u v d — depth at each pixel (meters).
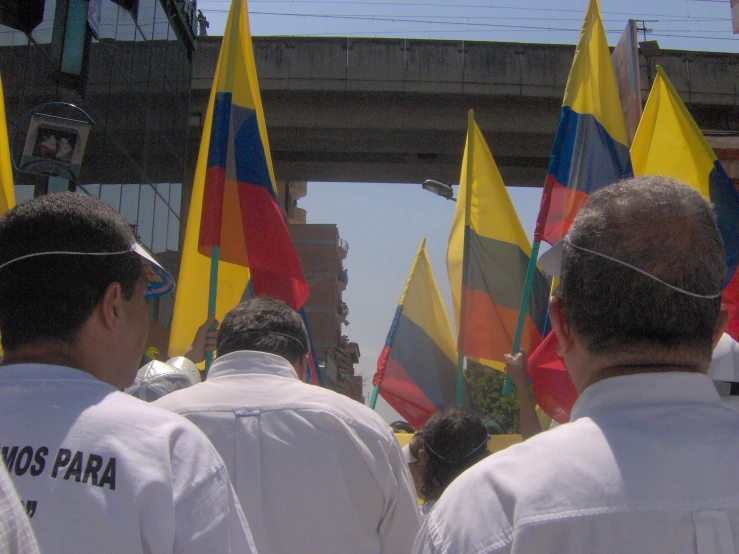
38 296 1.48
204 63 22.53
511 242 5.03
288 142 24.34
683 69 22.48
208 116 4.52
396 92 22.58
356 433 2.26
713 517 1.10
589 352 1.31
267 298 2.63
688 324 1.26
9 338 1.51
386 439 2.32
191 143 23.09
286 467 2.19
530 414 3.35
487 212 5.08
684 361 1.27
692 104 22.86
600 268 1.28
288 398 2.31
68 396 1.40
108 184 13.67
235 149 4.29
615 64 8.37
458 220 5.29
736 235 4.25
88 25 7.95
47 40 11.27
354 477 2.24
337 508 2.20
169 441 1.38
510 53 22.73
